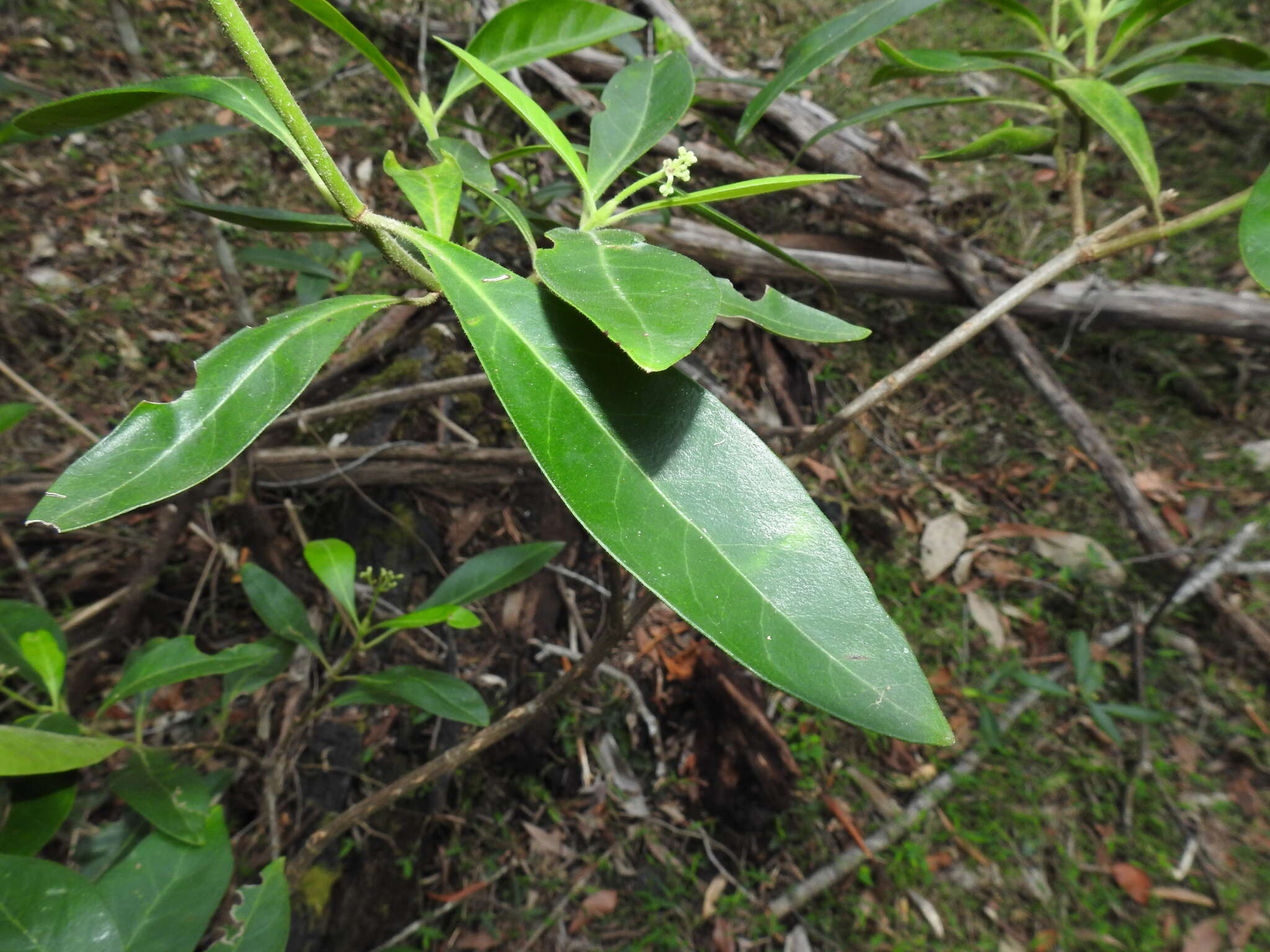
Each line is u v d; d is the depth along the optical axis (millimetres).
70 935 223
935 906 547
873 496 725
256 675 401
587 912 526
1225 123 941
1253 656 638
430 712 370
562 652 599
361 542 592
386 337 678
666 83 251
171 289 730
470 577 409
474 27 850
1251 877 553
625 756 585
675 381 178
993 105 961
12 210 731
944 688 638
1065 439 763
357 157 859
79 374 657
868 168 737
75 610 538
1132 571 688
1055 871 565
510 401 169
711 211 251
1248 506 699
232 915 277
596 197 224
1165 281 799
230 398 185
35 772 234
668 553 162
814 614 162
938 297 772
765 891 552
